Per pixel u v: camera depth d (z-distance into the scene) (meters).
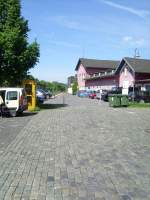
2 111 24.36
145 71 57.16
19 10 32.06
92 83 85.88
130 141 13.24
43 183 7.54
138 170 8.68
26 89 29.88
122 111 30.08
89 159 9.95
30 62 31.94
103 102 47.97
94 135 14.78
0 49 30.34
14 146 12.05
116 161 9.69
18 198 6.57
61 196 6.70
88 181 7.71
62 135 14.73
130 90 51.81
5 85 33.03
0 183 7.53
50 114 26.06
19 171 8.54
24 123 19.75
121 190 7.09
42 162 9.53
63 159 9.92
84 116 24.25
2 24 31.62
